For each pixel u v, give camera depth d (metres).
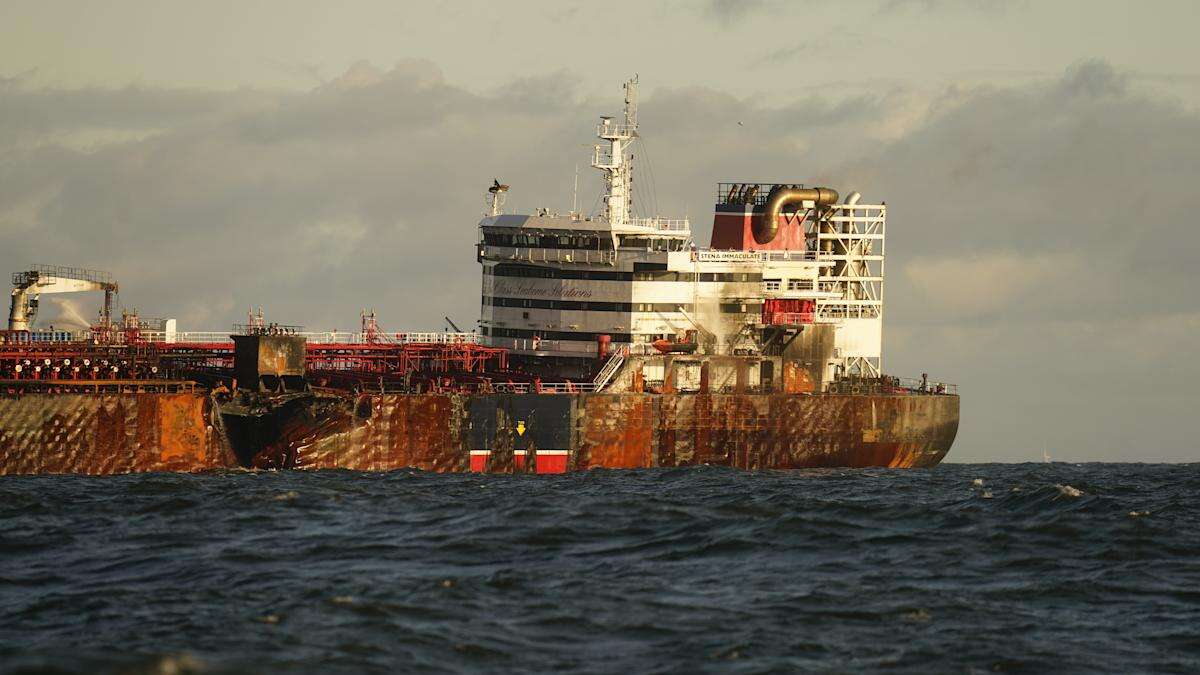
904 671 124.81
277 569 152.75
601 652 127.12
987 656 128.75
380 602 138.12
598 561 159.62
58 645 123.94
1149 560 164.62
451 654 125.25
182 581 147.25
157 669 116.12
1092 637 135.12
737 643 129.50
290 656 122.31
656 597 144.12
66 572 152.00
